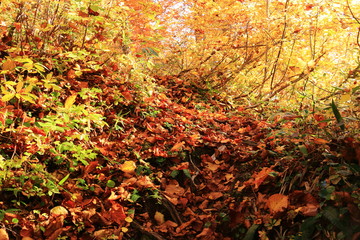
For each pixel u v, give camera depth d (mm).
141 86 4324
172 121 4117
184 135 3854
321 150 2904
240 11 5094
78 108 2939
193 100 5285
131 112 4125
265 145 3451
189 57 5883
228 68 5598
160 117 4215
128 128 3844
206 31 5535
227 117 4832
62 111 2904
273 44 5219
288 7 4844
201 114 4656
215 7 5102
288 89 5523
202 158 3652
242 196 3016
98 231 2500
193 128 4215
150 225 2764
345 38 5008
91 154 2793
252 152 3434
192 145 3801
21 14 3703
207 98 5516
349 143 2656
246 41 5398
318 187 2604
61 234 2402
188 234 2770
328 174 2711
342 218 2252
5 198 2494
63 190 2668
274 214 2529
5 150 2773
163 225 2791
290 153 3154
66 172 2900
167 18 5855
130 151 3447
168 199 3010
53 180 2662
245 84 5824
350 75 3748
